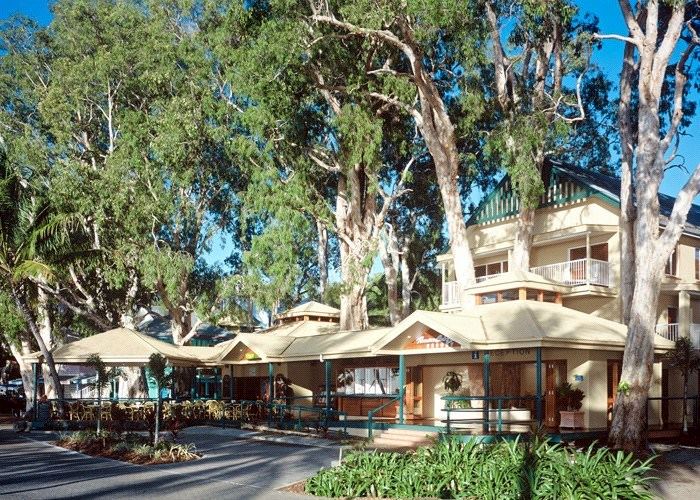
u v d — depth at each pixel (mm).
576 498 11289
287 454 21484
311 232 40812
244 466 18656
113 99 42750
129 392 44656
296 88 33375
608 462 12461
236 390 37594
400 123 36906
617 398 22219
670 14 27609
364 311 37344
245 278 36094
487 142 32375
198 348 38500
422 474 13500
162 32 39625
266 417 32875
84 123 42531
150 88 40094
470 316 25750
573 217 34344
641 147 23547
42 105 39906
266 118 33375
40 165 39906
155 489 15078
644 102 23906
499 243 36969
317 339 32656
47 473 17453
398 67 35969
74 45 41969
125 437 23703
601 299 32500
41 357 32812
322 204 36469
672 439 25438
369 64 33406
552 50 34250
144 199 38625
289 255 33844
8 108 43719
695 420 28734
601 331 24609
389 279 44188
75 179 38375
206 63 38188
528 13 28781
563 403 23844
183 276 40469
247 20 32469
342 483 14148
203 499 13898
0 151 34094
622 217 29328
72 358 31938
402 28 29922
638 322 22141
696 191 22266
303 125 34969
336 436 26281
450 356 27266
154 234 40500
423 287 54781
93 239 41625
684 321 31875
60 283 42594
